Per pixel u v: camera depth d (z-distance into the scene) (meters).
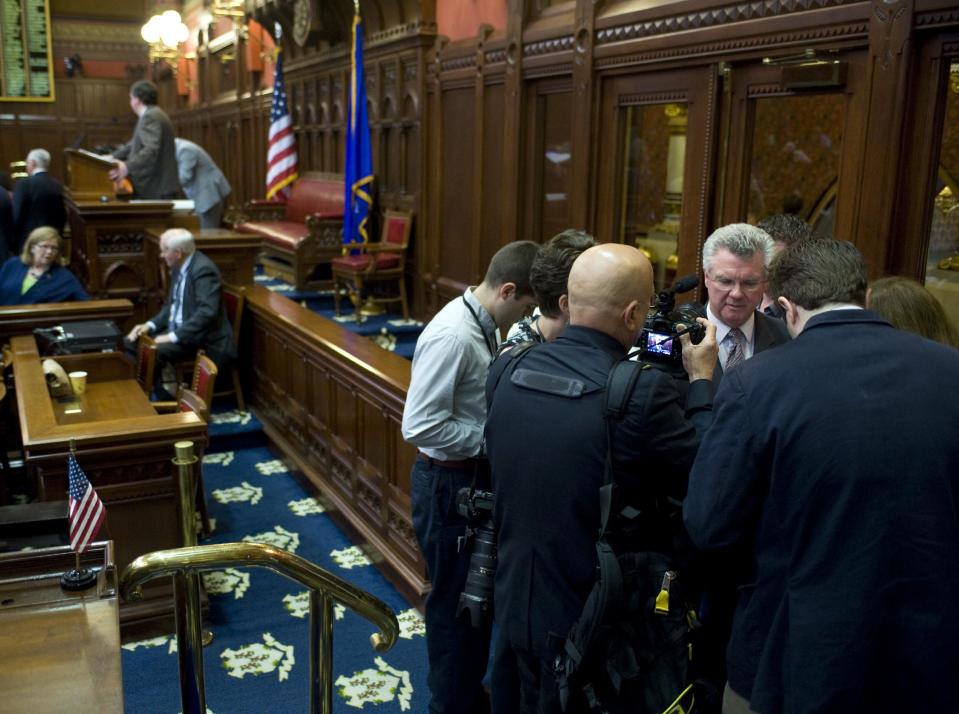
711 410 1.89
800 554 1.53
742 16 4.41
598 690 1.77
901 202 3.74
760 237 2.42
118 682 1.68
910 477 1.45
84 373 4.56
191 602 2.00
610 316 1.86
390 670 3.27
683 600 1.79
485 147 6.89
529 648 1.87
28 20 17.80
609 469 1.75
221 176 10.03
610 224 5.62
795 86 4.11
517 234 6.49
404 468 3.78
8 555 2.12
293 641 3.48
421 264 7.96
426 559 2.65
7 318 5.17
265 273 9.89
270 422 5.88
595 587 1.75
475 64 6.87
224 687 3.16
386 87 8.42
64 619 1.92
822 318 1.64
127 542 3.50
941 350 1.57
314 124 10.30
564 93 6.03
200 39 15.09
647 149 5.32
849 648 1.45
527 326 2.29
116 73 19.25
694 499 1.66
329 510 4.71
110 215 7.44
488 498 2.24
